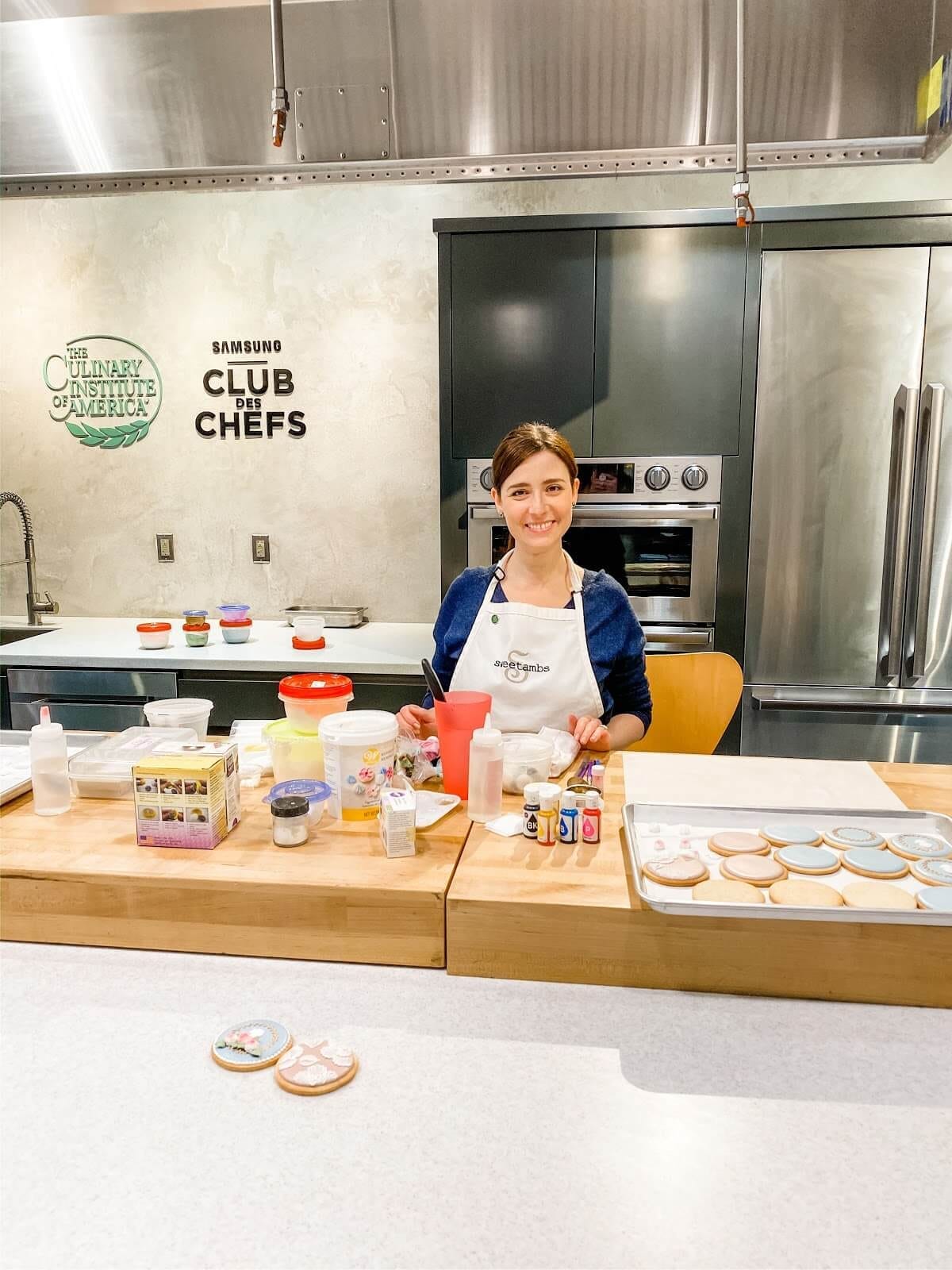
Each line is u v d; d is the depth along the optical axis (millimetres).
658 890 1052
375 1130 790
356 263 3244
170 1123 798
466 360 2799
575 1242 673
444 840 1237
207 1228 687
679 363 2730
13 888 1123
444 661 2004
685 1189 725
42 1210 704
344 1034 928
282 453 3377
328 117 1898
